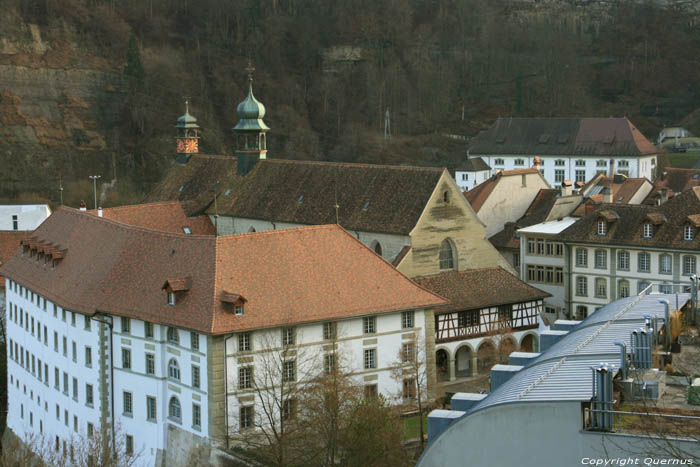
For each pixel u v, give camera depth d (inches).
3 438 6565.0
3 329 7219.5
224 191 7116.1
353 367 5073.8
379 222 6067.9
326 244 5231.3
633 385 2442.2
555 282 6875.0
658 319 2925.7
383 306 5128.0
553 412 2326.5
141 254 5305.1
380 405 4461.1
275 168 6988.2
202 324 4707.2
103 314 5236.2
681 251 6176.2
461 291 5910.4
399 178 6195.9
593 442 2285.9
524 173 7741.1
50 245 6077.8
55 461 5196.9
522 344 6038.4
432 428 2642.7
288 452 4416.8
